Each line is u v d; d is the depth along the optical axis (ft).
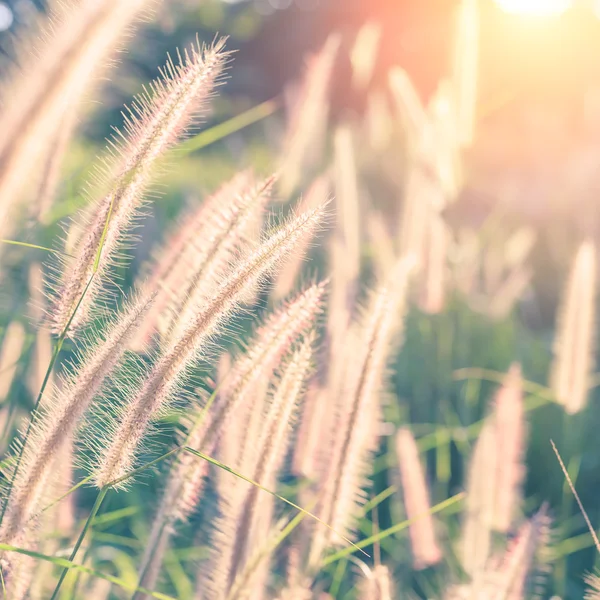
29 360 2.62
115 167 2.18
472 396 4.86
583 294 3.29
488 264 6.34
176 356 2.18
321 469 2.55
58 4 2.13
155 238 3.58
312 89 4.13
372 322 2.48
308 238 2.22
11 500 2.17
